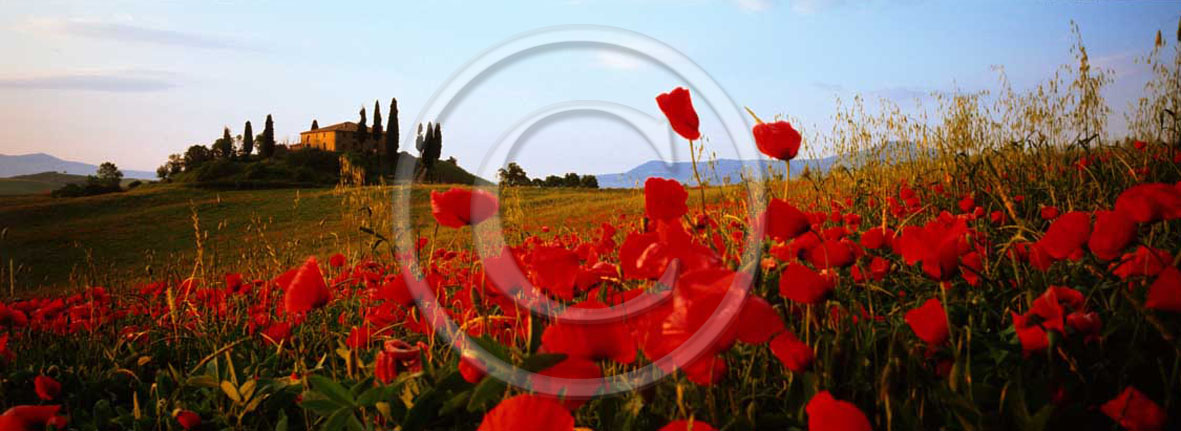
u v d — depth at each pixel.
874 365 1.02
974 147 4.29
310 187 62.59
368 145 78.88
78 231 31.38
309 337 2.07
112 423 1.75
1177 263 1.05
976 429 0.83
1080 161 3.35
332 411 1.12
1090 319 0.95
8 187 119.38
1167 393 0.86
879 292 1.50
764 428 0.92
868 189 3.93
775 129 1.18
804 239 1.32
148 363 2.33
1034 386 0.91
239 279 2.90
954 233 1.00
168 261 3.65
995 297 1.35
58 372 2.20
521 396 0.74
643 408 0.98
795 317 1.16
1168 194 1.07
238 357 2.13
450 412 1.07
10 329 2.77
